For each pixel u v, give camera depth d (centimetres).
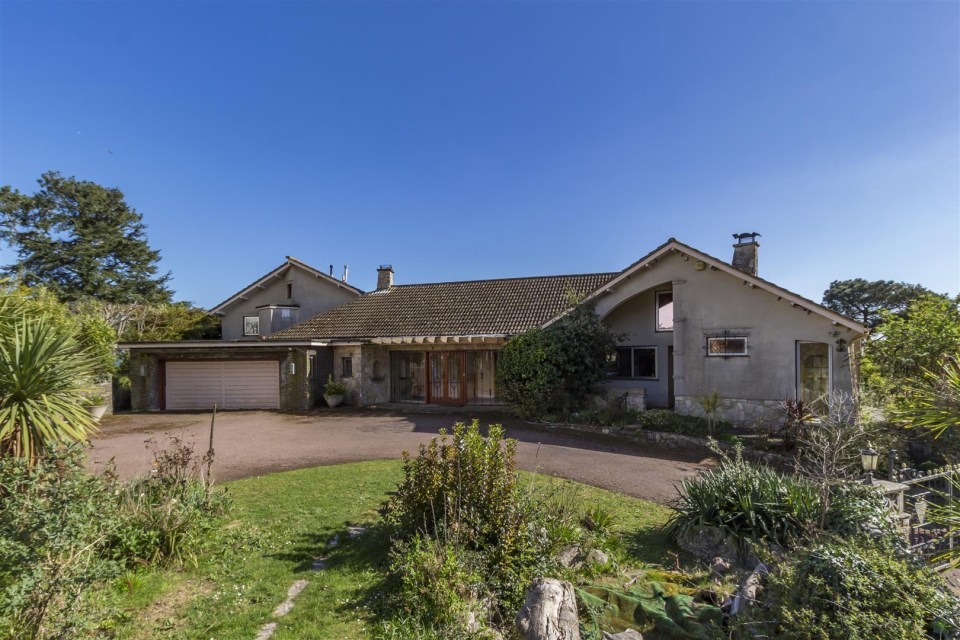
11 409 585
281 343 1930
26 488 435
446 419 1664
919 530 604
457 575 430
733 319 1489
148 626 412
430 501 534
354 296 2750
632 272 1617
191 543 553
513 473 558
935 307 1220
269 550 579
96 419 697
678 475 994
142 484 608
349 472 967
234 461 1086
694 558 609
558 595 391
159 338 2852
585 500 811
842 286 4462
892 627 312
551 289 2175
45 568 360
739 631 384
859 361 1405
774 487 631
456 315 2119
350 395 2083
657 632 410
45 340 646
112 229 3753
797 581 380
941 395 400
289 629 408
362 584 487
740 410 1467
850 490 591
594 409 1612
